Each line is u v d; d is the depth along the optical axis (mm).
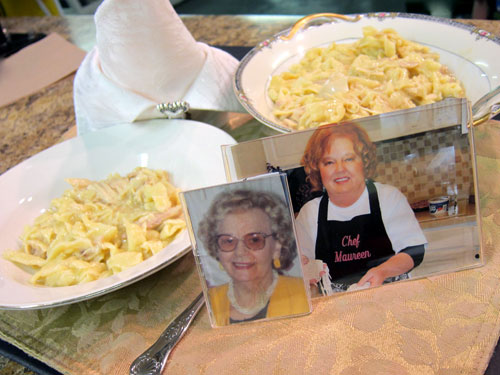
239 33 1076
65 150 748
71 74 1137
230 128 776
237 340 472
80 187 703
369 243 468
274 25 1082
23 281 580
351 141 436
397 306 472
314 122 644
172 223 614
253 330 478
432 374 416
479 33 704
